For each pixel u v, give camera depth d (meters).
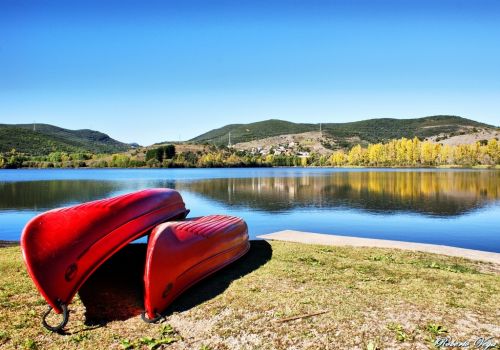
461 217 24.23
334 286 8.09
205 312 7.01
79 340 6.22
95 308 7.39
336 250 11.59
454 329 6.22
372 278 8.65
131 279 8.95
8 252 11.44
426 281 8.45
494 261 10.90
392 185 49.69
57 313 6.77
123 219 8.48
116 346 6.03
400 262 10.23
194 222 9.62
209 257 8.80
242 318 6.73
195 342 6.08
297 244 12.41
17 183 56.75
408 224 21.64
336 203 31.45
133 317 7.01
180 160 149.50
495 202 31.80
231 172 100.31
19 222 22.72
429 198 34.97
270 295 7.62
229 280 8.62
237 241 10.32
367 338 5.99
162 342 6.06
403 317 6.61
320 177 70.00
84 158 161.75
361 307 7.01
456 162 133.50
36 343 6.12
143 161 146.88
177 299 7.62
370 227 20.77
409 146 139.38
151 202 9.70
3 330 6.49
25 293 8.00
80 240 7.39
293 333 6.18
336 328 6.29
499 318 6.60
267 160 165.50
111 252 7.87
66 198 36.03
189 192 41.00
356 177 69.31
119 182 58.53
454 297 7.49
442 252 12.20
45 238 6.98
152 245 7.32
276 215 25.02
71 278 7.00
